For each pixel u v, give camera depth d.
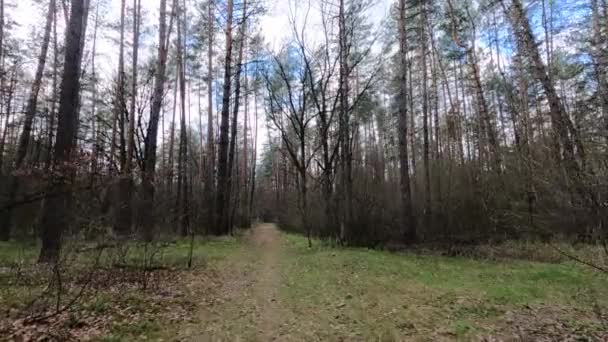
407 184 13.82
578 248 9.82
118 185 8.53
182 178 21.97
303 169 15.78
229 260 11.09
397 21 15.84
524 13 11.75
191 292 7.12
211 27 21.34
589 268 8.46
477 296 6.66
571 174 6.00
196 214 16.61
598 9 13.57
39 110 20.45
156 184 10.70
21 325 4.55
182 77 21.30
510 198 13.53
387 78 18.89
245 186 36.22
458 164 20.38
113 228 8.41
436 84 24.97
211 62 22.31
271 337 5.04
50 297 5.62
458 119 25.23
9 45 18.81
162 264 9.12
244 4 18.58
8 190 7.36
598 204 5.37
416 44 20.28
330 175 15.79
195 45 21.91
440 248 12.73
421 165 25.97
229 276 8.95
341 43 15.28
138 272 8.04
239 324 5.54
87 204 7.16
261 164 55.94
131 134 15.45
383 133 32.12
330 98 16.45
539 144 10.90
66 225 7.53
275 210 48.38
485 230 13.47
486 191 14.73
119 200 8.62
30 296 5.64
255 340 4.93
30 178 6.81
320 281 8.20
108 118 21.55
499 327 5.18
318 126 17.48
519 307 6.04
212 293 7.25
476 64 20.50
